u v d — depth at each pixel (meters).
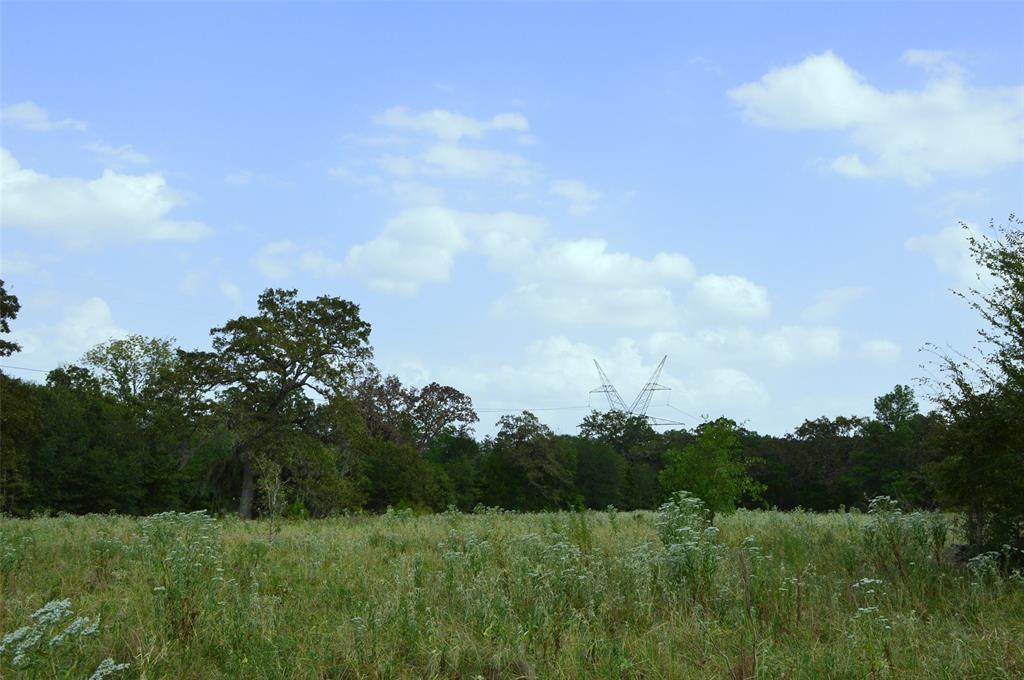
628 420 111.06
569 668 6.64
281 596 9.78
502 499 76.81
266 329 48.12
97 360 69.69
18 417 41.50
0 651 5.78
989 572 10.16
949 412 12.55
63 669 6.00
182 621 7.55
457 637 7.47
